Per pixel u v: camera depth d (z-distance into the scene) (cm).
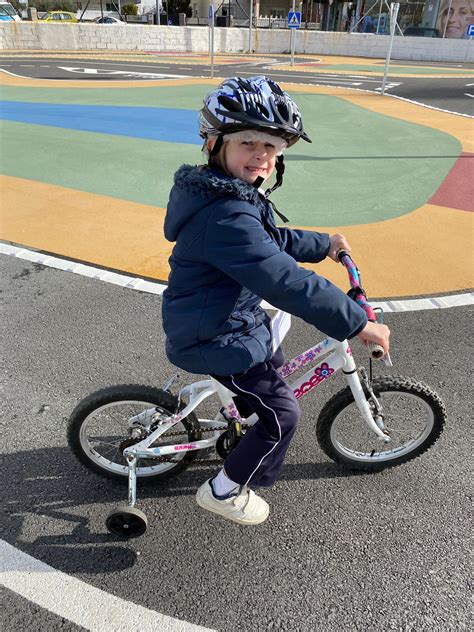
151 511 238
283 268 157
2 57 2167
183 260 169
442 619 195
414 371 332
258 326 186
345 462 255
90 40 2625
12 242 496
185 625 192
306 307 160
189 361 183
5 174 694
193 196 155
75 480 253
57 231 522
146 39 2706
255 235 155
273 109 154
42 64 1967
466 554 220
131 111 1117
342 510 239
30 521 231
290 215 571
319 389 314
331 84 1611
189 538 225
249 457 198
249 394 188
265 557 218
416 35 2928
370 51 2739
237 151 159
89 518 233
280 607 199
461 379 325
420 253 486
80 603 198
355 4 3262
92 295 411
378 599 202
